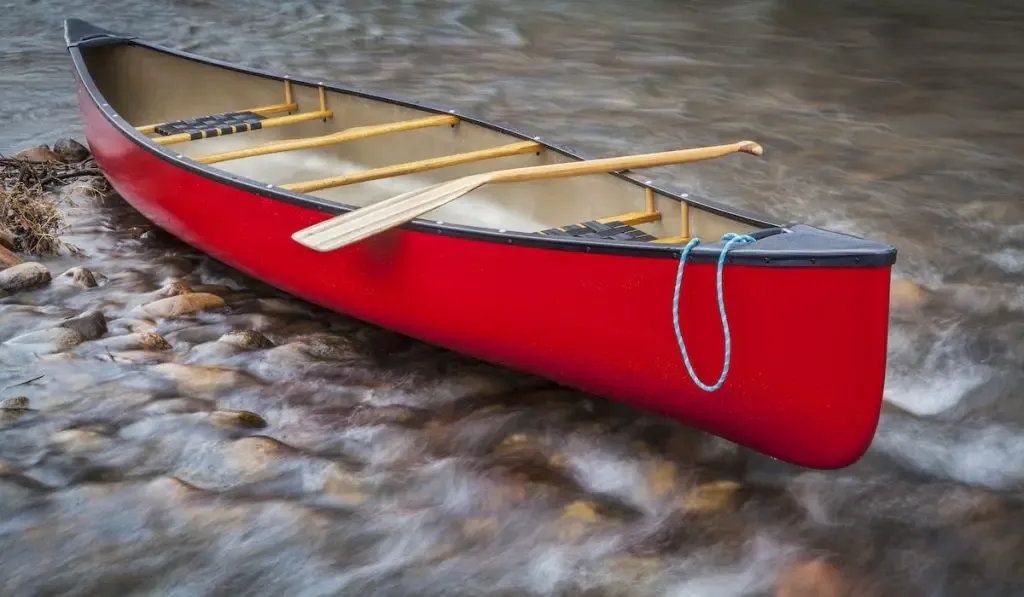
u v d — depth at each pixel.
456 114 5.25
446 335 3.97
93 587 3.00
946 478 3.58
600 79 9.62
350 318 4.62
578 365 3.61
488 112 8.69
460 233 3.65
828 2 12.23
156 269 5.10
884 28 11.05
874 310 2.90
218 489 3.38
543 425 3.75
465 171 5.28
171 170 4.84
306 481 3.42
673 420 3.75
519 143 4.87
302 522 3.24
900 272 5.42
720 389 3.26
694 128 8.16
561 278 3.46
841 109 8.53
